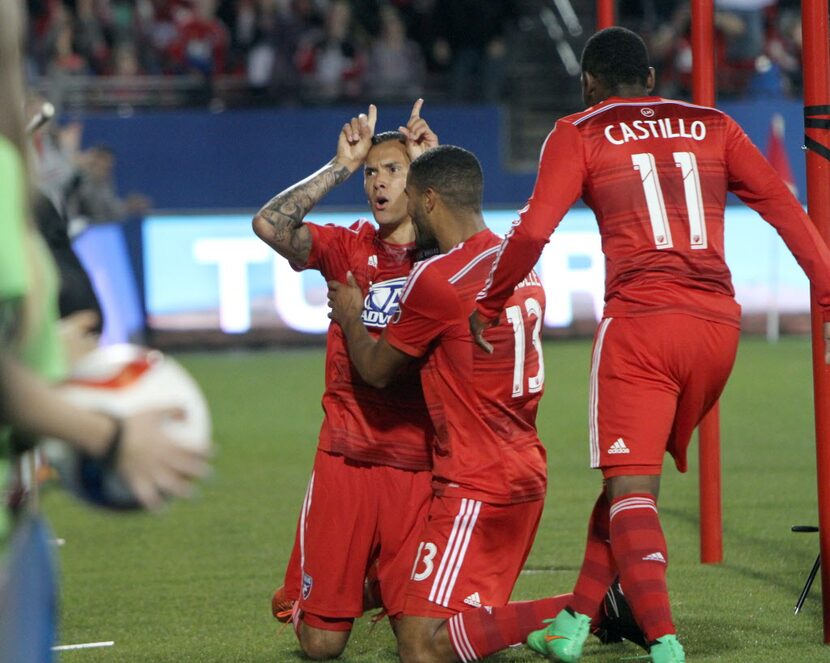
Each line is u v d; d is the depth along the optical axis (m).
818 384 14.48
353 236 14.88
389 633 15.96
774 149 48.09
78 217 47.12
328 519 14.31
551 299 51.16
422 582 13.13
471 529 13.08
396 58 58.94
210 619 16.69
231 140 55.50
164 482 5.91
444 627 13.02
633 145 13.32
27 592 6.54
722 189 13.52
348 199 55.25
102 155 47.84
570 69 65.19
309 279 51.44
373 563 15.05
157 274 49.78
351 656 14.88
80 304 11.48
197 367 46.12
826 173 14.39
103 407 5.88
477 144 56.56
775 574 18.22
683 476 26.83
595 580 13.10
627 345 12.98
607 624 13.85
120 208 48.66
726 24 58.81
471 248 13.24
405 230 14.74
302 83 57.66
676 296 13.03
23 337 6.22
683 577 18.06
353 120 15.02
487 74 60.25
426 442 14.23
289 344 51.22
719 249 13.39
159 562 20.09
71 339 7.70
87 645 15.48
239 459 29.14
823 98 14.38
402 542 14.23
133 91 56.53
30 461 7.11
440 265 12.94
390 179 14.56
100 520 23.33
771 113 56.09
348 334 13.49
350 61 59.56
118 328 47.31
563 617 12.97
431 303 12.77
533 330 13.41
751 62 59.19
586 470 27.17
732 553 19.59
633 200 13.22
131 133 54.88
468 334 12.95
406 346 12.92
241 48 58.69
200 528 22.53
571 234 51.16
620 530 12.65
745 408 35.19
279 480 26.75
